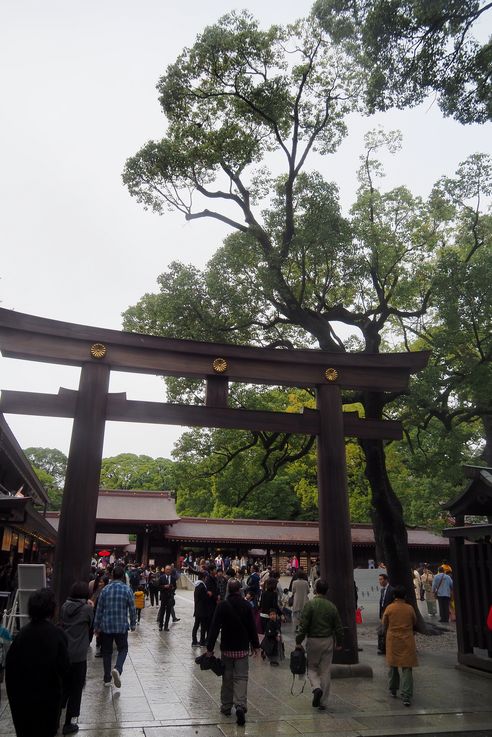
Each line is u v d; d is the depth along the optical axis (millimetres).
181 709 7441
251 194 18719
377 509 17172
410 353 12375
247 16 16625
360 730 6750
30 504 11047
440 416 17047
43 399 10406
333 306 19234
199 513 52219
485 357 15836
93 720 6832
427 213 17375
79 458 10039
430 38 11344
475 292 15125
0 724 6621
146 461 79875
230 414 11297
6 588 16219
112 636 8602
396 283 17859
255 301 17609
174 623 17078
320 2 13000
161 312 17781
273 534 40438
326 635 8031
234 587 7438
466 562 11305
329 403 11758
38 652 4625
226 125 18031
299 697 8461
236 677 7016
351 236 16344
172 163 17125
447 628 17328
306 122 17500
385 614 8641
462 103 12062
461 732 6828
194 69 16969
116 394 10766
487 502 11539
